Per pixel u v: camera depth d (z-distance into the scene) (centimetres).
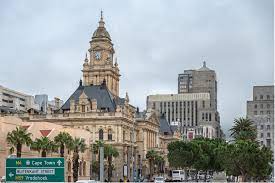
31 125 13825
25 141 11550
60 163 6094
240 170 13188
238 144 13375
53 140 13688
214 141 19562
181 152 17875
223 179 19875
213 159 18138
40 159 6134
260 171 12900
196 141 18738
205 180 18362
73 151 14638
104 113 19962
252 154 12769
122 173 19538
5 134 12331
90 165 16962
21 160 6172
